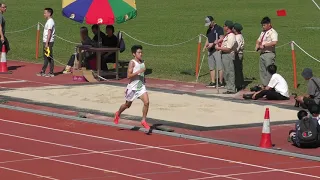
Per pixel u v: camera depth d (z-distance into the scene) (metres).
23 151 38.84
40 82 60.78
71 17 62.09
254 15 117.06
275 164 36.97
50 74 63.88
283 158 38.16
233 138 42.09
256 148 39.72
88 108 49.91
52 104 51.09
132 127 44.34
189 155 38.53
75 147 39.81
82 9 61.94
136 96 43.25
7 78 62.69
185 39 91.00
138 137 42.28
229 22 56.41
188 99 53.91
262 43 55.59
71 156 37.94
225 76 56.53
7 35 94.44
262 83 56.38
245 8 126.88
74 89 57.47
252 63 72.50
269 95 53.62
